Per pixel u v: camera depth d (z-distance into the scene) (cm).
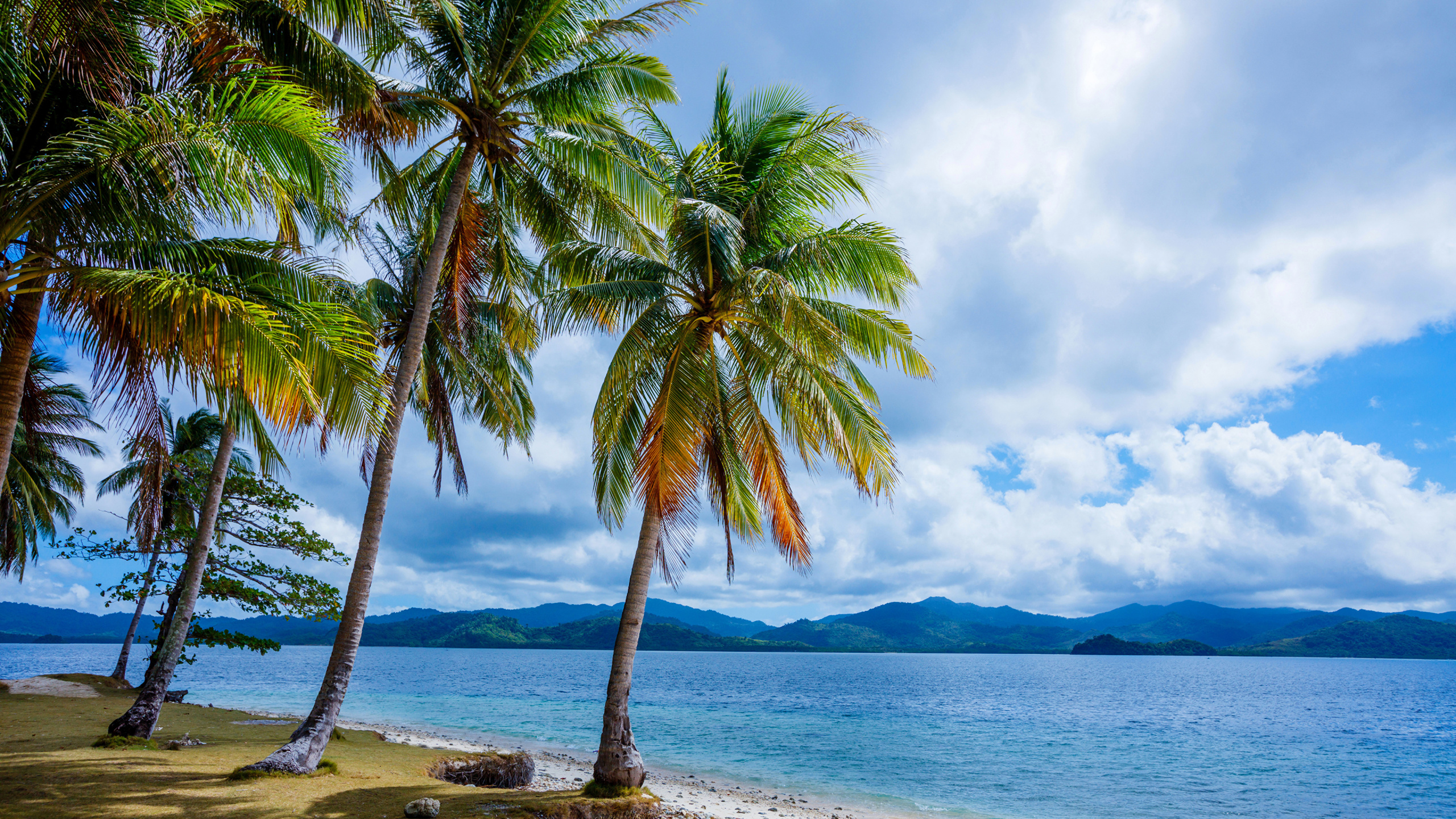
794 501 1384
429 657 18850
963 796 2128
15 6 695
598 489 1346
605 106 1275
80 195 766
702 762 2569
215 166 719
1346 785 2500
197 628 2344
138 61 887
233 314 755
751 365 1390
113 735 1306
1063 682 10294
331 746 1527
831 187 1391
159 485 1072
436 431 1827
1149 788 2341
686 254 1320
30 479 2375
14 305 815
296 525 2078
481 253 1462
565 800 1052
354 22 1087
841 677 10806
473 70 1228
